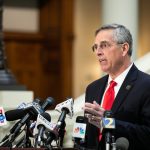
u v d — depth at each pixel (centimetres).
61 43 2578
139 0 2638
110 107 780
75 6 2588
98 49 778
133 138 731
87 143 778
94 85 834
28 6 2627
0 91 1194
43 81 2622
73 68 2580
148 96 755
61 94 2573
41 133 687
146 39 2622
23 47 2644
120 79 787
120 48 772
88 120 732
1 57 1275
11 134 723
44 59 2636
